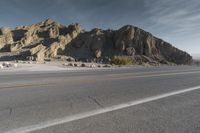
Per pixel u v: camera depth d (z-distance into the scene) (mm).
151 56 104500
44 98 6926
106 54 108875
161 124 4625
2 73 17234
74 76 14781
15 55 91875
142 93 8328
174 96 7855
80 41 117750
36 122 4543
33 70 22219
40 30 130750
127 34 113562
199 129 4383
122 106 6078
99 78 13484
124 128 4309
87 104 6223
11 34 124500
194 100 7199
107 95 7707
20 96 7176
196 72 22078
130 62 57562
